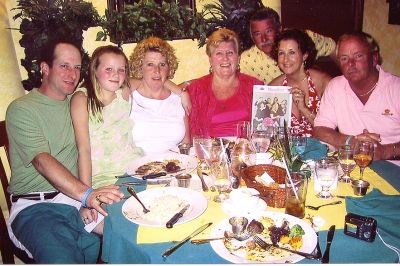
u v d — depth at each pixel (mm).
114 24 3098
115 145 2146
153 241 1182
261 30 3361
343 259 1062
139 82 2588
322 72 3344
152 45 2525
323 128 2443
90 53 3123
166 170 1765
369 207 1315
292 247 1121
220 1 3266
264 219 1261
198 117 3004
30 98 2037
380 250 1095
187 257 1090
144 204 1442
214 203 1444
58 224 1819
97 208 1617
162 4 3150
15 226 1894
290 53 3020
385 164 1797
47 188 2027
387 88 2482
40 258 1682
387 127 2504
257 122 2486
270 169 1571
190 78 3410
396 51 3646
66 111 2131
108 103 2203
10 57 2967
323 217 1293
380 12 3514
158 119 2514
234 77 2979
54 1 2949
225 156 1600
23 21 2924
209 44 2904
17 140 1950
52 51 2053
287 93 2445
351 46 2547
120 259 1241
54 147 2064
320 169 1489
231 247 1132
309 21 3412
